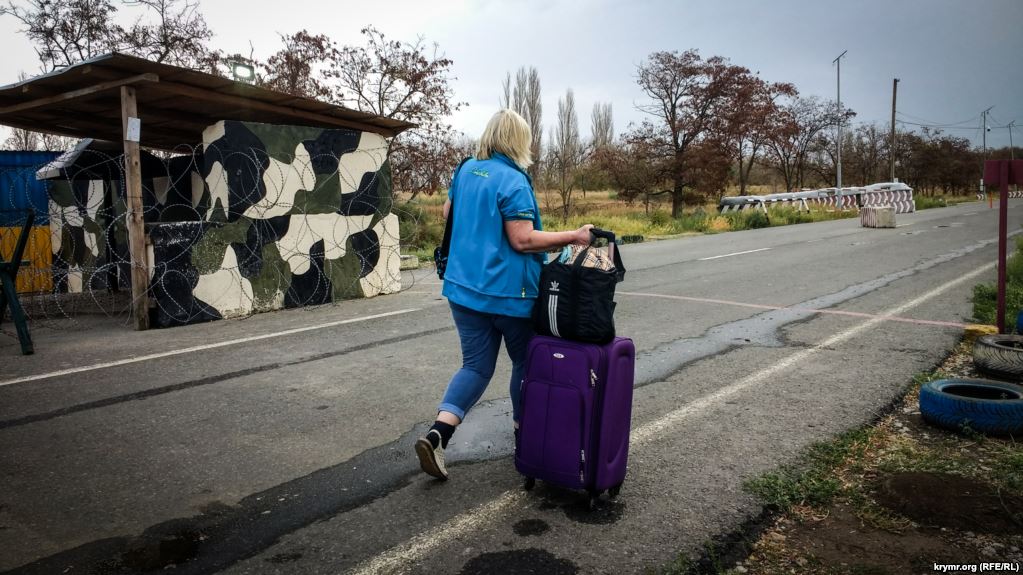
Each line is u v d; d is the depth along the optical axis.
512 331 3.22
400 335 6.89
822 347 6.19
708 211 38.72
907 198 35.53
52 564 2.65
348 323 7.55
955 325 7.00
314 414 4.44
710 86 34.28
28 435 4.05
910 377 5.17
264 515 3.06
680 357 5.89
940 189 81.06
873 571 2.57
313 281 8.87
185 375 5.38
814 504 3.13
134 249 7.31
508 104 45.06
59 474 3.49
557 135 49.12
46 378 5.30
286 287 8.58
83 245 11.26
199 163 10.41
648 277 11.47
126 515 3.05
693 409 4.49
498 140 3.20
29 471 3.53
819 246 16.59
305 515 3.06
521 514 3.06
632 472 3.51
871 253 14.57
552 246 3.01
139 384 5.13
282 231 8.48
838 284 10.20
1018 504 3.01
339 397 4.80
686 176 34.78
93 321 8.05
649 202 40.31
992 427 3.85
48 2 16.06
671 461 3.64
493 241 3.11
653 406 4.57
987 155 73.19
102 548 2.77
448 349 6.26
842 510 3.08
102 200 10.78
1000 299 5.79
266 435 4.06
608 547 2.77
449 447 3.87
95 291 11.21
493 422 4.27
